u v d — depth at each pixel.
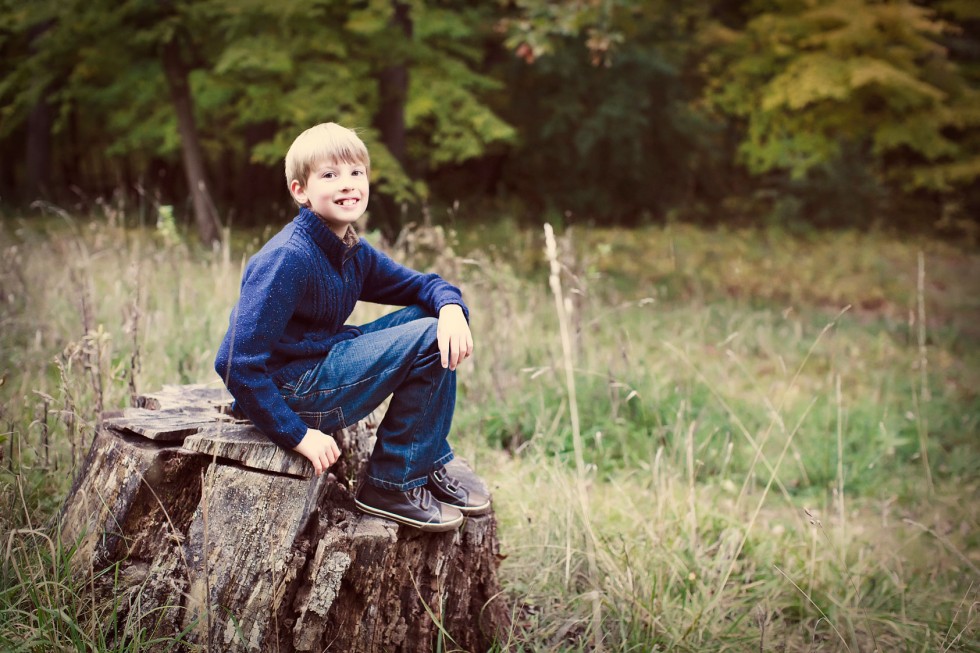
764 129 13.45
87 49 10.10
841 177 19.34
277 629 2.20
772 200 20.72
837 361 7.58
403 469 2.37
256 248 8.32
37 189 15.06
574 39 16.20
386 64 10.54
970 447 5.62
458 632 2.62
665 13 15.78
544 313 7.27
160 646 2.21
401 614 2.47
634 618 2.86
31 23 9.38
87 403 3.38
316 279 2.28
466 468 2.90
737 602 3.09
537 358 5.54
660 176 19.31
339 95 9.88
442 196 19.06
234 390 2.15
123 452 2.29
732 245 15.67
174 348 4.54
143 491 2.27
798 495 4.70
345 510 2.42
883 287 12.64
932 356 8.32
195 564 2.22
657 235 16.33
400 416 2.37
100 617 2.23
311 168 2.26
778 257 14.59
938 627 3.15
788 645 2.95
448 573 2.57
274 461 2.23
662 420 4.98
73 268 5.38
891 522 4.41
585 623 2.90
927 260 15.85
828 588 3.37
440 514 2.42
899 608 3.32
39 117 15.30
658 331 7.77
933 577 3.71
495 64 17.03
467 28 11.59
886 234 18.81
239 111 11.41
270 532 2.20
